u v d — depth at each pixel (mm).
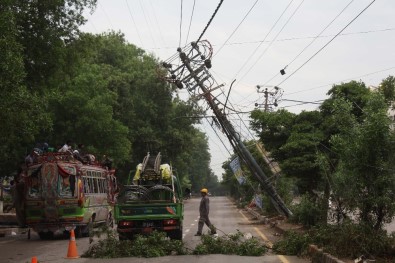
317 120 20703
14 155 31312
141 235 16141
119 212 17828
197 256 14242
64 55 21094
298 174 20203
